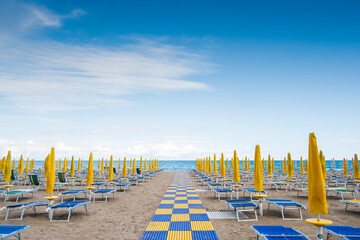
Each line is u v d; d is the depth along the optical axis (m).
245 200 7.58
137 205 9.07
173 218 6.98
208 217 7.09
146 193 12.38
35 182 10.70
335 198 10.82
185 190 13.52
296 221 6.69
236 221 6.68
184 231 5.73
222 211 7.93
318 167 4.15
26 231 5.79
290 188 14.07
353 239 4.29
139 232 5.71
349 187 15.05
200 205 8.95
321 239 4.18
